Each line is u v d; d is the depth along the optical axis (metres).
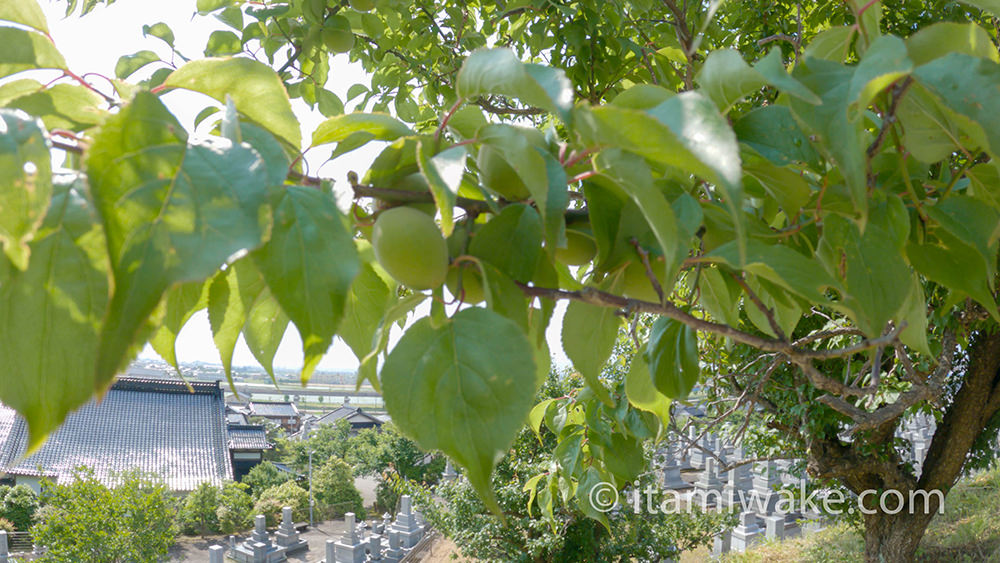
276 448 52.88
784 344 0.86
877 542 8.97
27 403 0.53
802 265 0.80
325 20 2.77
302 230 0.58
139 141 0.50
